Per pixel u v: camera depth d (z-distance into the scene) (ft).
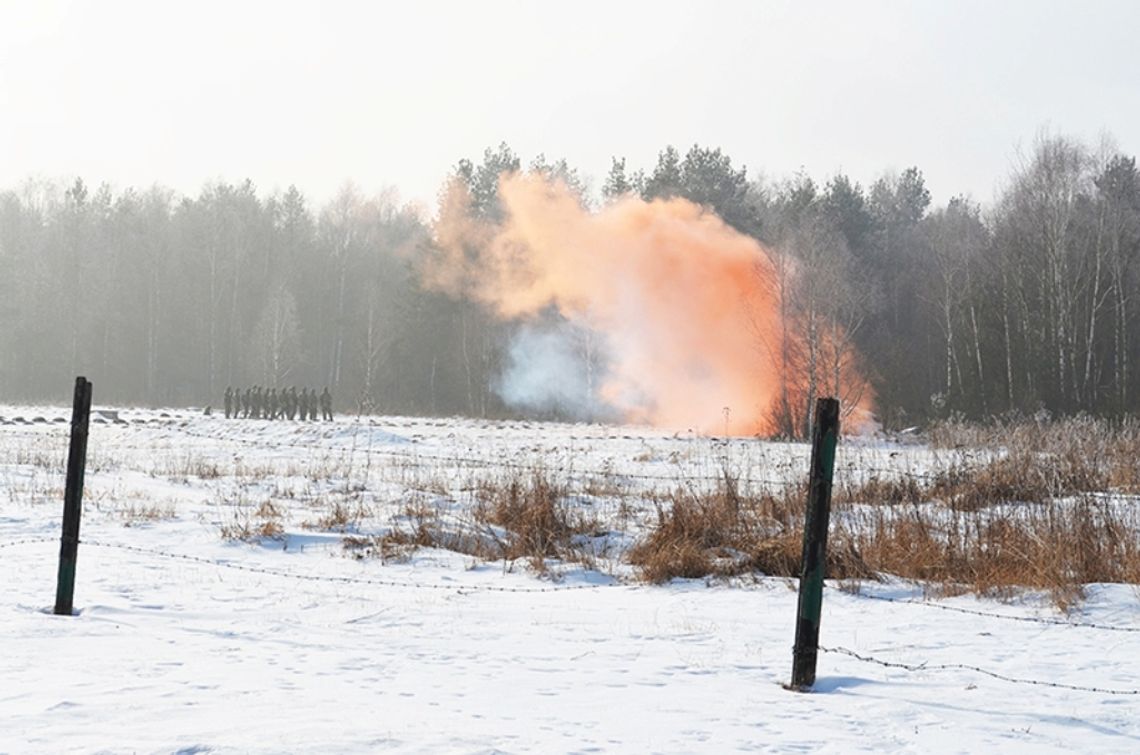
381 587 37.81
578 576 41.86
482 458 96.27
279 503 61.52
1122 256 184.75
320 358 283.18
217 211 298.15
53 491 62.23
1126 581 37.42
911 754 17.79
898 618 32.73
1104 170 193.26
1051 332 169.48
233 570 39.91
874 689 23.22
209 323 280.31
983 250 206.69
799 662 23.32
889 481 59.82
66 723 17.49
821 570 23.52
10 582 34.86
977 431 92.38
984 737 19.11
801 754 17.44
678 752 17.17
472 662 25.07
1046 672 25.38
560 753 16.57
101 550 43.21
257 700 19.76
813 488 23.58
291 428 128.57
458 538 49.39
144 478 73.77
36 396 262.47
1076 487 53.47
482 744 16.74
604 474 72.54
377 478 76.43
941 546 42.16
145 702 19.26
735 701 21.54
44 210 347.77
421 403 241.55
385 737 16.87
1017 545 40.47
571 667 24.85
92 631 27.17
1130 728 20.12
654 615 32.94
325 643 26.96
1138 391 172.14
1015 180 190.29
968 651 27.86
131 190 341.41
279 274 288.10
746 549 43.73
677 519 46.42
